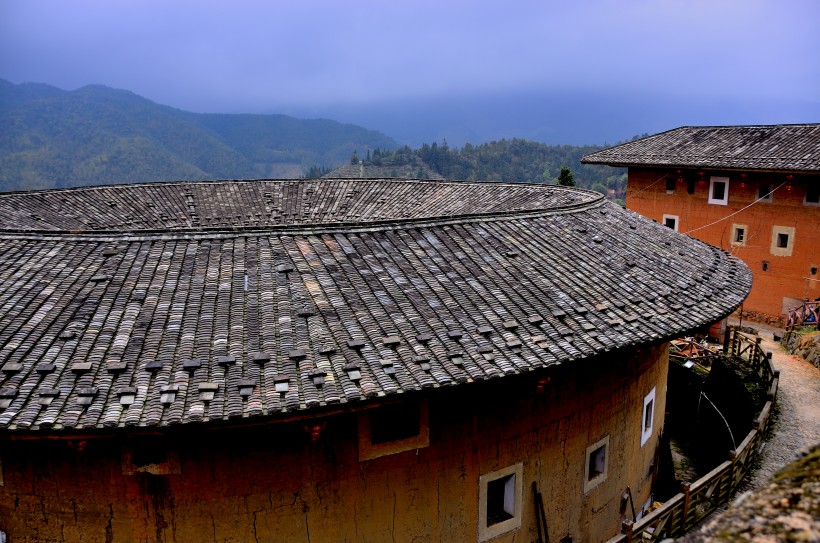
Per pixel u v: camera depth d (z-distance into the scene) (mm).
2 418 7090
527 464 11648
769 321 30344
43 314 8859
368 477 10047
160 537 9391
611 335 10141
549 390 11664
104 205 23719
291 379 7949
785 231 29312
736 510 3422
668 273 13141
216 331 8695
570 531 12695
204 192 26891
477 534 11250
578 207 15289
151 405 7492
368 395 7855
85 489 9242
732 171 30391
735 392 19047
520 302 10469
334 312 9312
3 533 9438
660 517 10562
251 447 9289
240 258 10414
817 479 3494
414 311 9688
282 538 9688
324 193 27328
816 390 18672
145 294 9398
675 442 20094
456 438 10688
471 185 24891
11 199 21312
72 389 7629
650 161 32531
